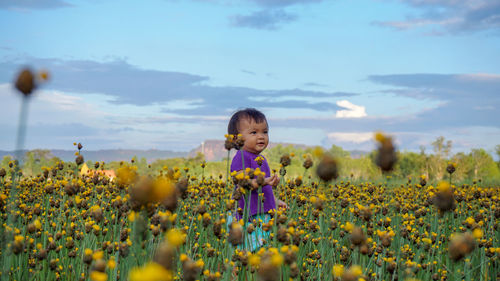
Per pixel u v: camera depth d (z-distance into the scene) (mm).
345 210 5934
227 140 3732
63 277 3377
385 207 4699
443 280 3680
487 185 14648
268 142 5586
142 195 1724
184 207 5148
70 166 7121
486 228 4668
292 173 17859
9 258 2666
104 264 2270
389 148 1535
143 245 2785
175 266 2506
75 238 3602
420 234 4211
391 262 3314
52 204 4547
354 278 2160
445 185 2496
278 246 3062
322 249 3486
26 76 1839
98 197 5051
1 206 3068
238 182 3404
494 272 3984
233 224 2633
